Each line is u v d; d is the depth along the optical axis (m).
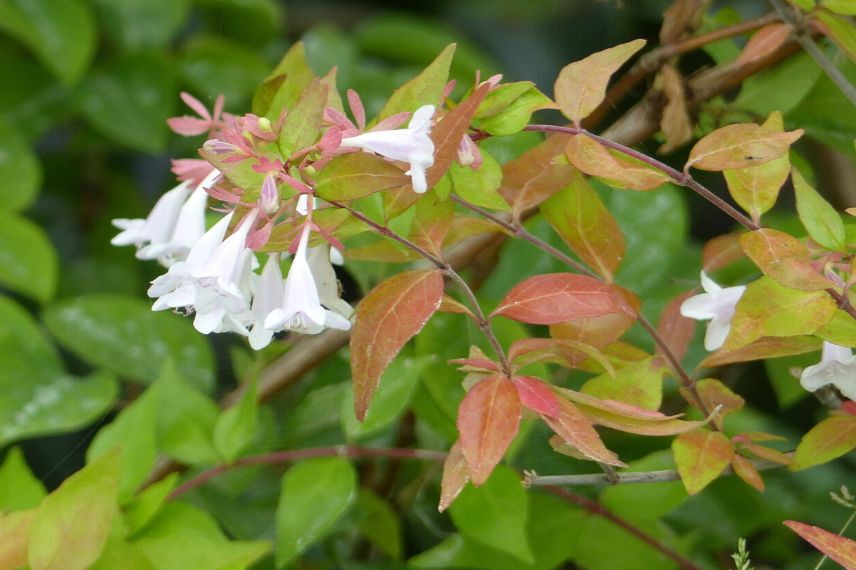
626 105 0.53
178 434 0.50
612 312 0.43
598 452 0.41
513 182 0.46
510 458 0.48
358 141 0.41
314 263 0.43
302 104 0.40
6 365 0.55
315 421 0.54
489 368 0.43
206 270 0.41
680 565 0.50
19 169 0.65
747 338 0.42
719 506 0.56
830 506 0.56
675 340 0.47
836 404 0.46
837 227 0.43
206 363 0.58
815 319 0.42
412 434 0.56
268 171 0.40
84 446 0.62
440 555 0.50
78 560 0.44
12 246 0.60
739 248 0.48
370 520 0.54
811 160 0.58
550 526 0.50
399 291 0.42
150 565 0.46
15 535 0.45
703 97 0.49
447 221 0.44
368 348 0.41
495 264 0.53
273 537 0.54
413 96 0.42
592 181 0.55
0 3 0.66
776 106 0.49
